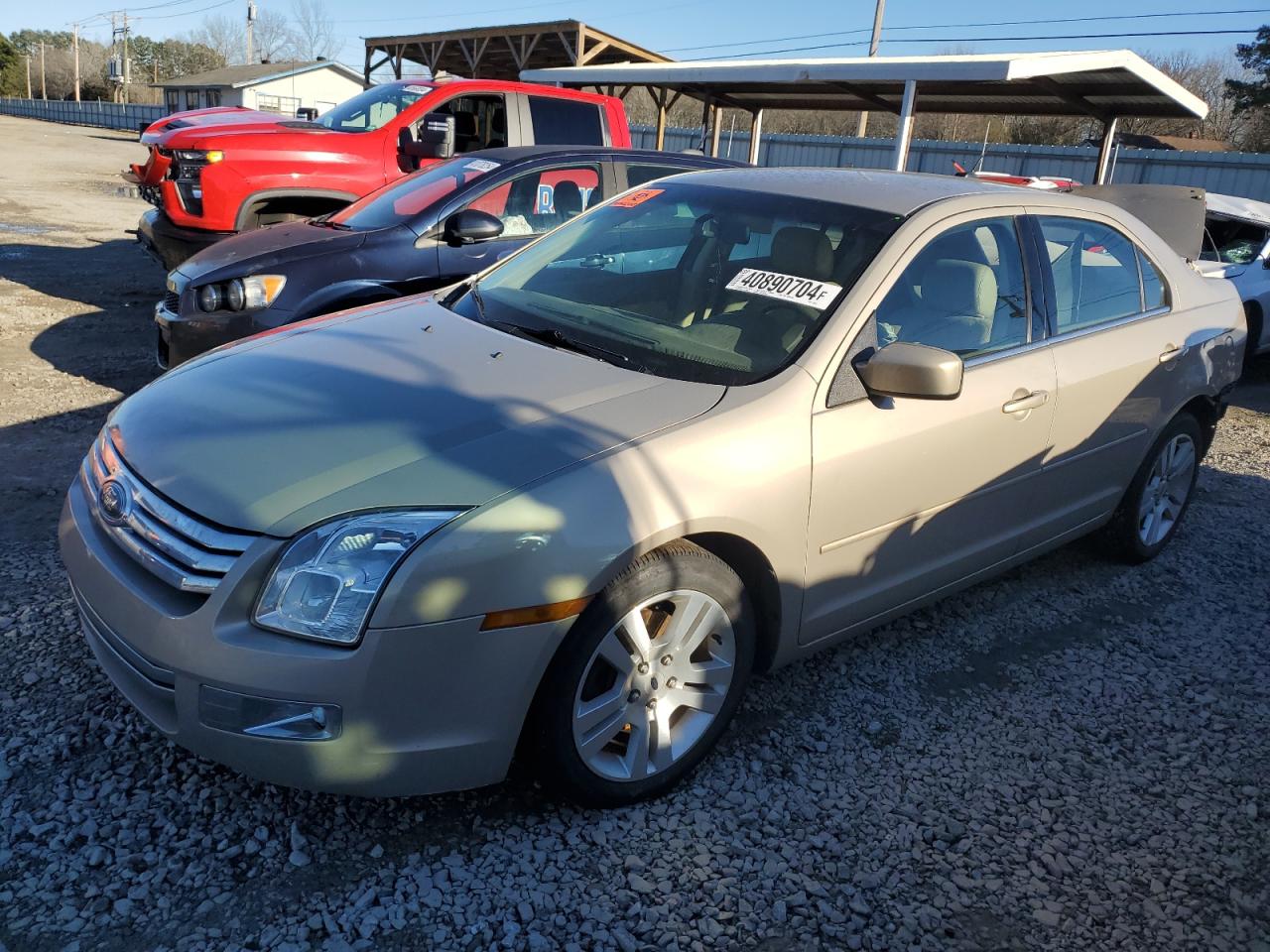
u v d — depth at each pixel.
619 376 2.92
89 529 2.69
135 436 2.73
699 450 2.64
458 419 2.62
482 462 2.45
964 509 3.49
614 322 3.29
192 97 58.78
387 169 8.66
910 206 3.48
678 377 2.93
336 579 2.25
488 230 5.61
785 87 14.80
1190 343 4.42
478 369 2.95
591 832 2.64
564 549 2.37
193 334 5.48
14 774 2.66
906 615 3.76
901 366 2.87
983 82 12.22
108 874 2.36
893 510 3.17
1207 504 5.68
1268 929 2.51
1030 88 12.52
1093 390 3.89
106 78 99.50
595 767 2.62
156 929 2.22
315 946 2.21
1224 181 23.17
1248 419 7.86
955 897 2.54
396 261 5.81
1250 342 9.15
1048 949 2.40
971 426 3.35
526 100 9.37
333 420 2.63
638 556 2.49
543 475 2.43
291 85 54.62
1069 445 3.87
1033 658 3.78
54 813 2.53
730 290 3.32
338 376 2.91
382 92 9.54
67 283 10.18
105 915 2.25
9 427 5.48
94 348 7.50
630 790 2.71
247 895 2.33
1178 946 2.44
